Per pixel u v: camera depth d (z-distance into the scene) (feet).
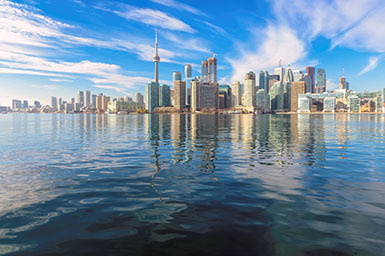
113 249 17.54
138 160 51.21
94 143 81.15
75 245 18.08
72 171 41.50
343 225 21.08
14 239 18.89
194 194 29.50
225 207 25.31
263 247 17.69
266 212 23.93
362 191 30.22
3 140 90.48
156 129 153.48
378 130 134.10
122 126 190.60
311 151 62.39
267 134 112.27
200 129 151.53
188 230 20.34
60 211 24.35
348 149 65.16
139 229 20.57
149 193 29.94
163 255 16.72
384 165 45.11
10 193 29.89
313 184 33.32
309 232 19.90
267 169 42.42
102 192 30.37
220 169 42.65
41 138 97.91
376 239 18.76
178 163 48.03
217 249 17.47
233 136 103.65
